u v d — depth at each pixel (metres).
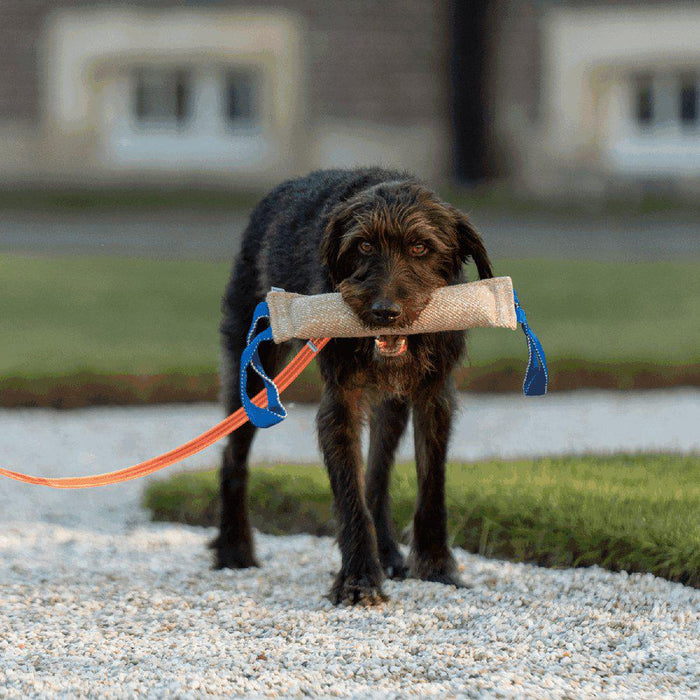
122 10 36.62
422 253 7.34
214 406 15.49
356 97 36.66
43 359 16.59
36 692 6.11
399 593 7.85
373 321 7.07
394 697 5.94
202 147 37.44
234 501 8.91
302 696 6.03
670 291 22.47
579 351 16.64
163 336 18.67
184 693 6.04
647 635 6.89
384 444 8.66
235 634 7.08
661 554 7.95
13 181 37.38
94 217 33.38
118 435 13.84
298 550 9.27
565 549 8.41
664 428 13.82
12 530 10.06
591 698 5.94
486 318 7.27
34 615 7.48
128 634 7.14
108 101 37.09
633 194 35.84
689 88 35.72
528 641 6.86
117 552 9.34
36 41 36.84
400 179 7.89
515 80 36.28
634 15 35.38
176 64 36.97
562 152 36.28
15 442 13.54
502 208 34.09
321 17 36.47
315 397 15.23
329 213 7.84
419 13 36.31
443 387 7.98
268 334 7.34
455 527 9.01
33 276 24.11
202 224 32.41
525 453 12.27
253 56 36.69
